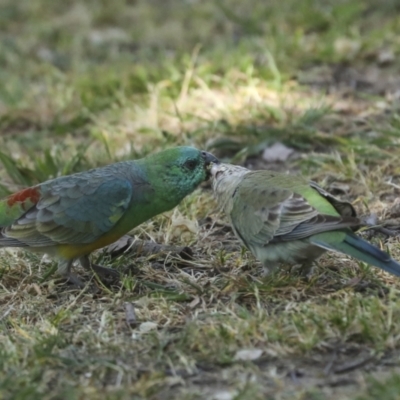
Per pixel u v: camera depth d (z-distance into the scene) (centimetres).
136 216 991
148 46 1864
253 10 1936
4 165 1305
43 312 947
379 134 1363
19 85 1667
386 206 1154
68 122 1511
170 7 2061
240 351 824
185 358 816
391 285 940
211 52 1694
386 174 1243
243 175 975
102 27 1997
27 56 1859
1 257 1077
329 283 947
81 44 1888
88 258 1036
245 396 752
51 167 1309
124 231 998
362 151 1290
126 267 1035
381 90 1544
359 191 1212
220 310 912
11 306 961
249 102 1462
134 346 854
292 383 781
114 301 952
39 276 1023
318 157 1298
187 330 850
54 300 977
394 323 836
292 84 1555
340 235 865
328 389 768
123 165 999
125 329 898
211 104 1501
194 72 1584
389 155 1274
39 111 1577
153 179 986
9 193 1248
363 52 1666
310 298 919
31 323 925
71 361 823
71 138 1463
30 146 1459
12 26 2045
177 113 1410
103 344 855
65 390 777
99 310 942
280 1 1958
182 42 1866
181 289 972
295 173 1292
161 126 1448
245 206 940
